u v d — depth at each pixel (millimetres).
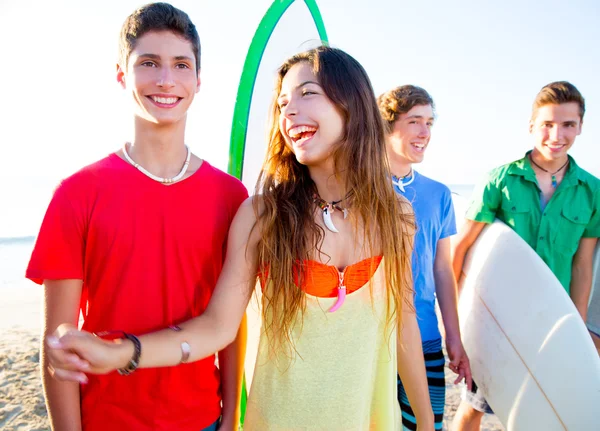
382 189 1389
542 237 2475
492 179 2584
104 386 1250
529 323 2246
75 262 1212
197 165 1386
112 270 1246
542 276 2281
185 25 1292
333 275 1271
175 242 1290
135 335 1134
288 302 1263
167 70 1239
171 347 1089
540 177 2508
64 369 904
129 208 1254
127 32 1271
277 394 1283
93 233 1232
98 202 1232
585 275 2547
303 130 1268
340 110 1289
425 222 2080
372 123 1362
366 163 1335
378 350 1416
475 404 2473
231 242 1315
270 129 1449
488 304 2455
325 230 1323
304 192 1358
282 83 1362
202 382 1339
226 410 1463
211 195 1358
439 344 2117
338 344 1282
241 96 2227
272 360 1302
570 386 2035
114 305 1250
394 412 1469
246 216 1325
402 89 2104
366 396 1375
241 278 1282
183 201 1306
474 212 2627
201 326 1187
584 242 2521
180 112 1282
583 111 2381
